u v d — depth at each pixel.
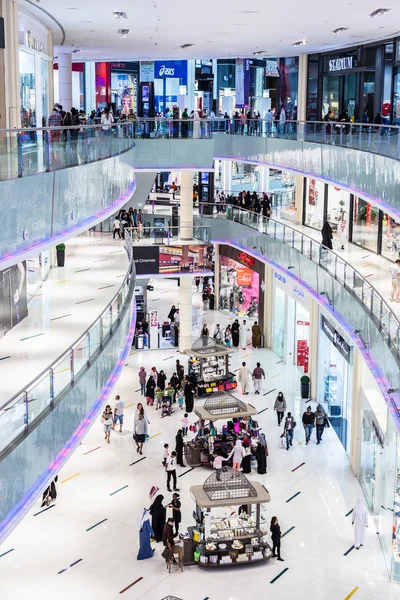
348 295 22.69
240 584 18.61
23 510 11.61
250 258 39.41
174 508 20.53
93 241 33.31
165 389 29.86
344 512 22.20
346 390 26.66
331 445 26.92
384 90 29.12
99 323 17.11
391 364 17.20
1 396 16.05
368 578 18.97
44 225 15.07
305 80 36.28
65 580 18.50
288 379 33.34
